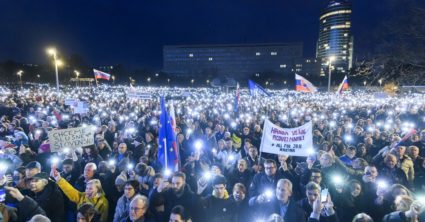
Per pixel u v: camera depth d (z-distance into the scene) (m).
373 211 4.43
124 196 4.39
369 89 35.19
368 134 8.80
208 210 4.34
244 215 4.34
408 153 6.55
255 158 6.84
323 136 9.29
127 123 11.07
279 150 5.75
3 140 7.79
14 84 59.03
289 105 21.70
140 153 7.60
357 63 11.48
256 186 5.25
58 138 6.29
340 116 15.61
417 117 12.66
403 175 5.63
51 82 67.81
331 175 5.08
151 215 3.93
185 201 4.43
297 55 128.38
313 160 5.51
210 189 4.96
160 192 4.42
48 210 4.30
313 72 119.38
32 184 4.25
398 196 3.86
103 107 18.88
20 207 3.91
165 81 102.69
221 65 134.75
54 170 4.53
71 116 13.80
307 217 4.25
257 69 131.50
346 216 4.49
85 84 70.00
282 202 4.09
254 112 17.61
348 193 4.58
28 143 8.30
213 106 21.92
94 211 3.80
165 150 6.12
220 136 10.05
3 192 3.92
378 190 4.41
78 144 6.48
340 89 21.39
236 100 16.95
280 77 102.25
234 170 6.17
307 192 4.00
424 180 6.08
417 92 27.55
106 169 5.39
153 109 18.92
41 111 13.88
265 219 4.12
